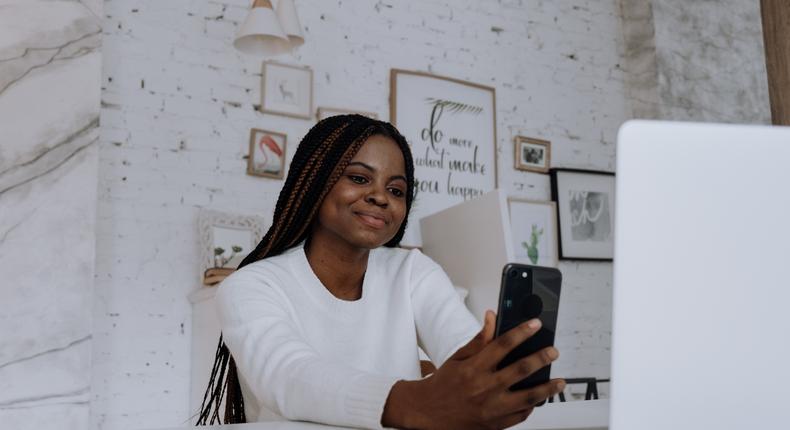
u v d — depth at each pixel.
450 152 3.86
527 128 4.17
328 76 3.63
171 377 3.11
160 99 3.26
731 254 0.60
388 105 3.76
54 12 2.71
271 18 2.94
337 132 1.33
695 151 0.60
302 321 1.28
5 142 2.56
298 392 0.94
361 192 1.32
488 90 4.04
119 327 3.04
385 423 0.84
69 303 2.58
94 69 2.74
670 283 0.60
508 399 0.77
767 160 0.59
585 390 4.09
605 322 4.20
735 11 4.74
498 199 2.43
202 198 3.28
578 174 4.23
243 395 1.31
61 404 2.52
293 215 1.34
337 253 1.35
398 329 1.34
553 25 4.34
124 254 3.10
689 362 0.60
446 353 1.30
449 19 4.01
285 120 3.50
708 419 0.60
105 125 3.14
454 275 2.66
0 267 2.50
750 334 0.60
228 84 3.40
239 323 1.13
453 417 0.79
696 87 4.50
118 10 3.23
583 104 4.36
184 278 3.19
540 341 0.85
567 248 4.12
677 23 4.51
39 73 2.65
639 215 0.60
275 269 1.29
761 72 4.75
